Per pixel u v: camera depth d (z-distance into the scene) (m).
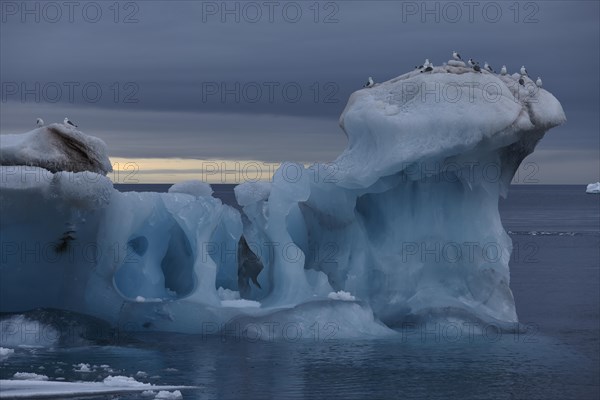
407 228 48.53
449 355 42.56
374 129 47.66
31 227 44.72
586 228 151.62
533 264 91.31
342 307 45.97
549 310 59.53
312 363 40.62
